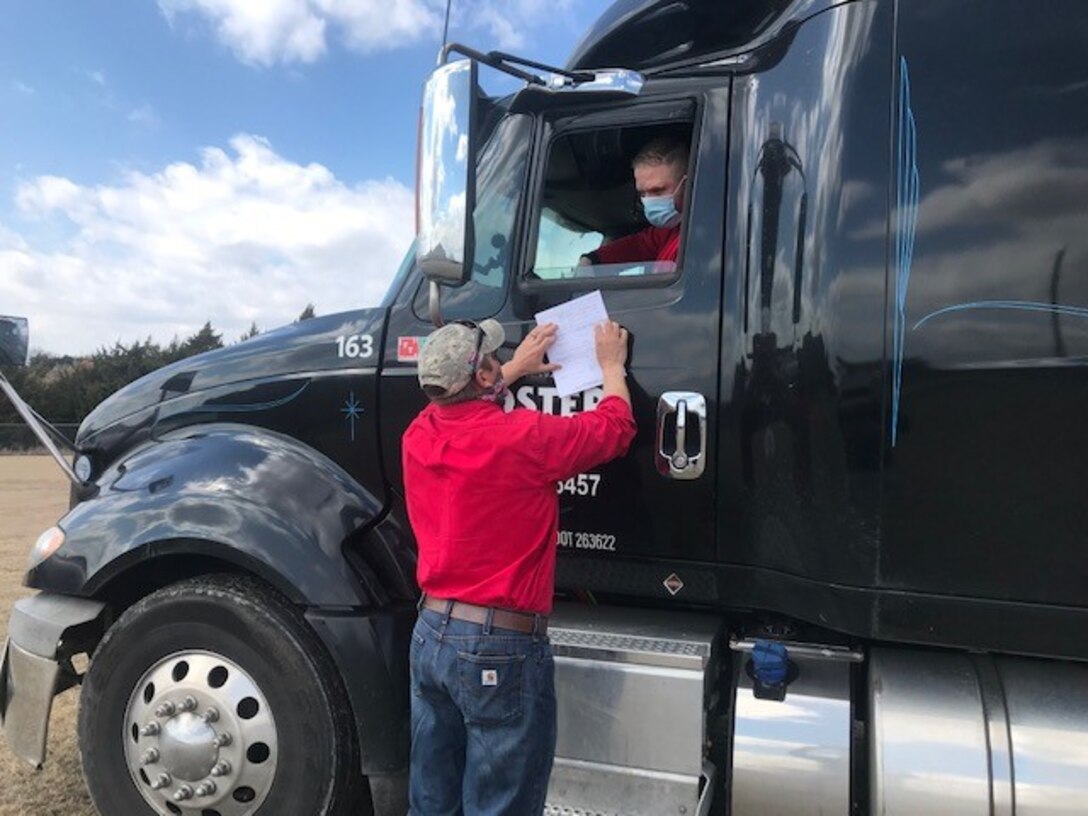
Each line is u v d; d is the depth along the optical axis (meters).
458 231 2.31
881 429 2.17
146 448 3.13
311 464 2.84
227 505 2.69
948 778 2.14
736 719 2.39
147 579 2.97
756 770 2.33
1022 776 2.11
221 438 2.95
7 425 33.22
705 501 2.47
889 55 2.22
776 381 2.36
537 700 2.24
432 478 2.31
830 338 2.23
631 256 2.82
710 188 2.52
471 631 2.21
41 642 2.87
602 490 2.57
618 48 2.81
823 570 2.27
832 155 2.27
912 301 2.16
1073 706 2.18
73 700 4.44
